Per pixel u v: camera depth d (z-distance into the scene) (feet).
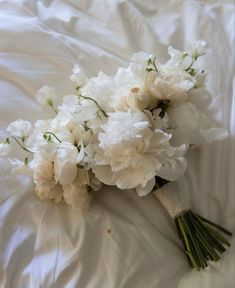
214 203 2.51
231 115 2.71
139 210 2.44
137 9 3.20
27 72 2.81
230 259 2.35
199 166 2.56
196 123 2.33
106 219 2.36
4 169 2.46
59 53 2.88
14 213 2.39
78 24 3.10
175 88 2.31
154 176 2.19
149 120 2.21
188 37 3.08
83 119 2.26
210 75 2.84
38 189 2.39
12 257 2.27
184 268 2.39
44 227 2.36
